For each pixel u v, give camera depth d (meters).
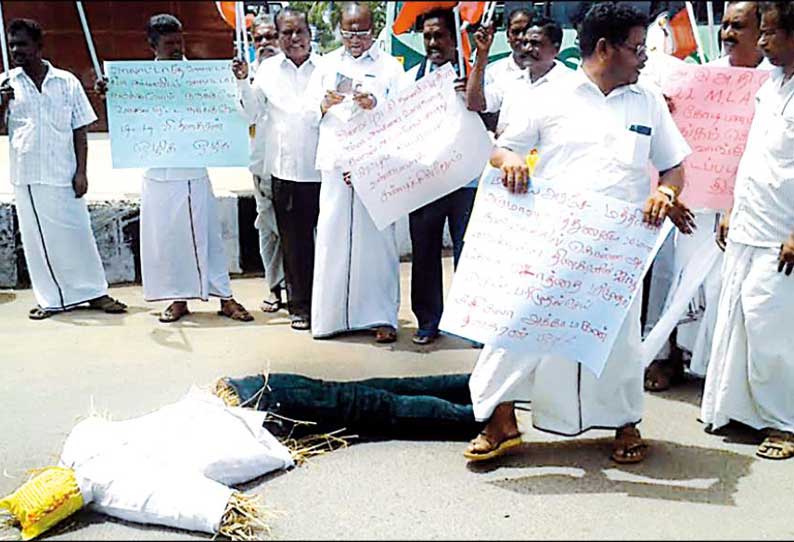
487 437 3.44
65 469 3.12
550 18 4.50
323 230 4.86
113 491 3.04
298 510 3.12
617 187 3.21
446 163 4.52
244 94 4.98
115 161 5.06
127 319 5.38
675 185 3.23
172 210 5.15
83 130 5.32
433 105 4.48
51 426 3.81
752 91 3.87
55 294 5.41
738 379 3.65
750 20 3.89
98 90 5.02
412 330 5.20
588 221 3.18
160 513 2.99
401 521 3.04
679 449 3.63
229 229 6.36
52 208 5.27
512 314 3.21
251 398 3.62
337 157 4.61
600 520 3.04
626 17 3.09
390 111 4.52
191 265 5.25
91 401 4.07
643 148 3.19
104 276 5.55
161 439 3.28
